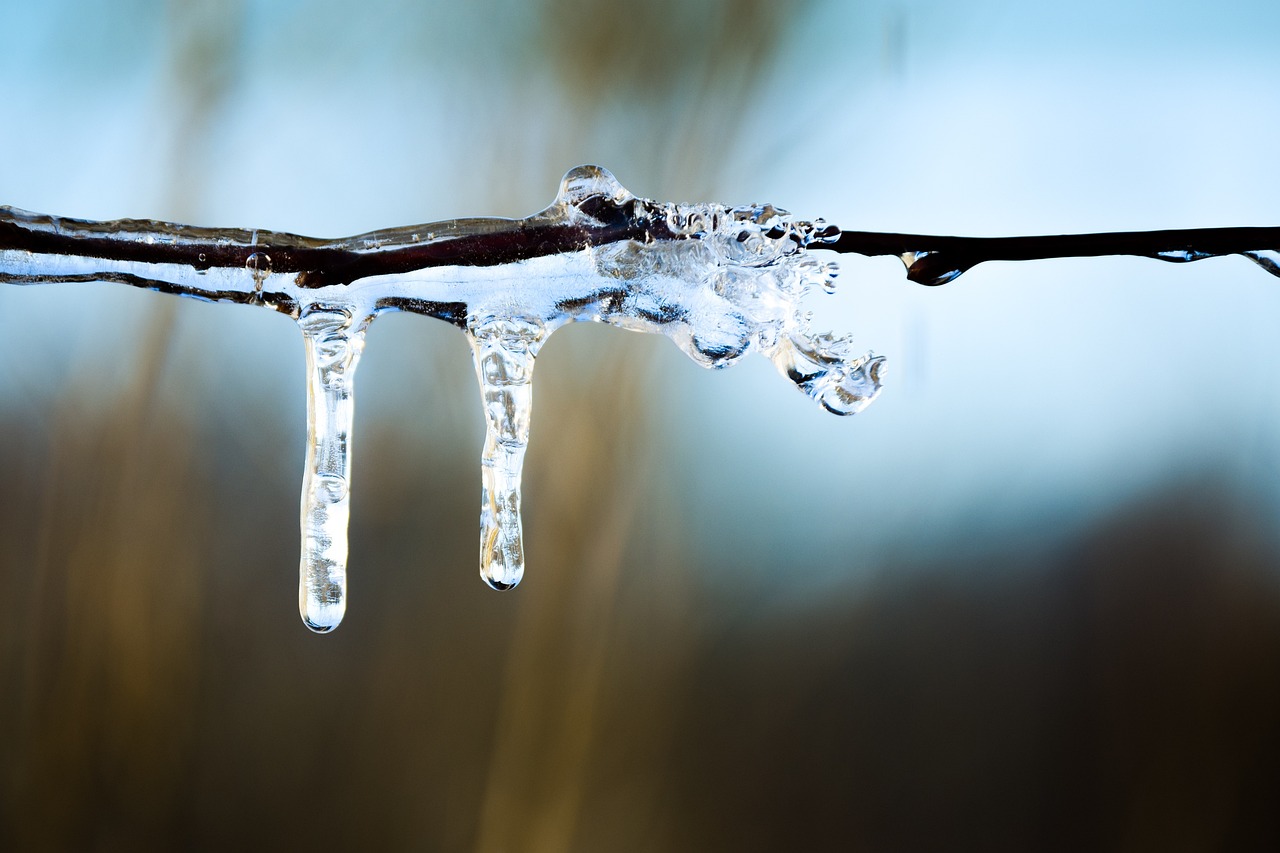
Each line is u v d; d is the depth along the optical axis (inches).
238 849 36.6
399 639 37.5
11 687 36.1
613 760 37.4
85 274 23.4
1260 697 37.7
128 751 36.5
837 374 24.1
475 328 24.0
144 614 36.6
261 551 37.3
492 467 24.0
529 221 23.9
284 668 37.2
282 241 23.6
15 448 36.2
